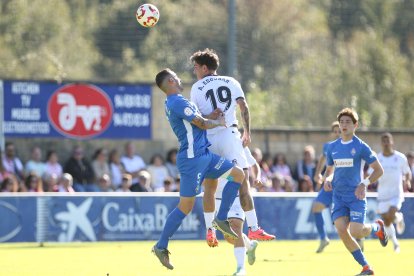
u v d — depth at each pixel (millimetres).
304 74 88188
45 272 30828
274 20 90000
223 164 26812
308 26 93438
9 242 47562
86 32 90875
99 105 61625
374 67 91125
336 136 41062
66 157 61719
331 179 30672
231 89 28172
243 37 84125
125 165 58062
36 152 55875
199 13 91438
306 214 51406
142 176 53906
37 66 82812
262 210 50531
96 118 61562
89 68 88938
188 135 26594
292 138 67062
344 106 87625
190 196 26734
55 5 90938
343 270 30828
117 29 78188
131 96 62312
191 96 28375
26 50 85875
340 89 88500
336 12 93938
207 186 27672
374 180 29250
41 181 52562
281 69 87188
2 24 87188
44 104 60469
